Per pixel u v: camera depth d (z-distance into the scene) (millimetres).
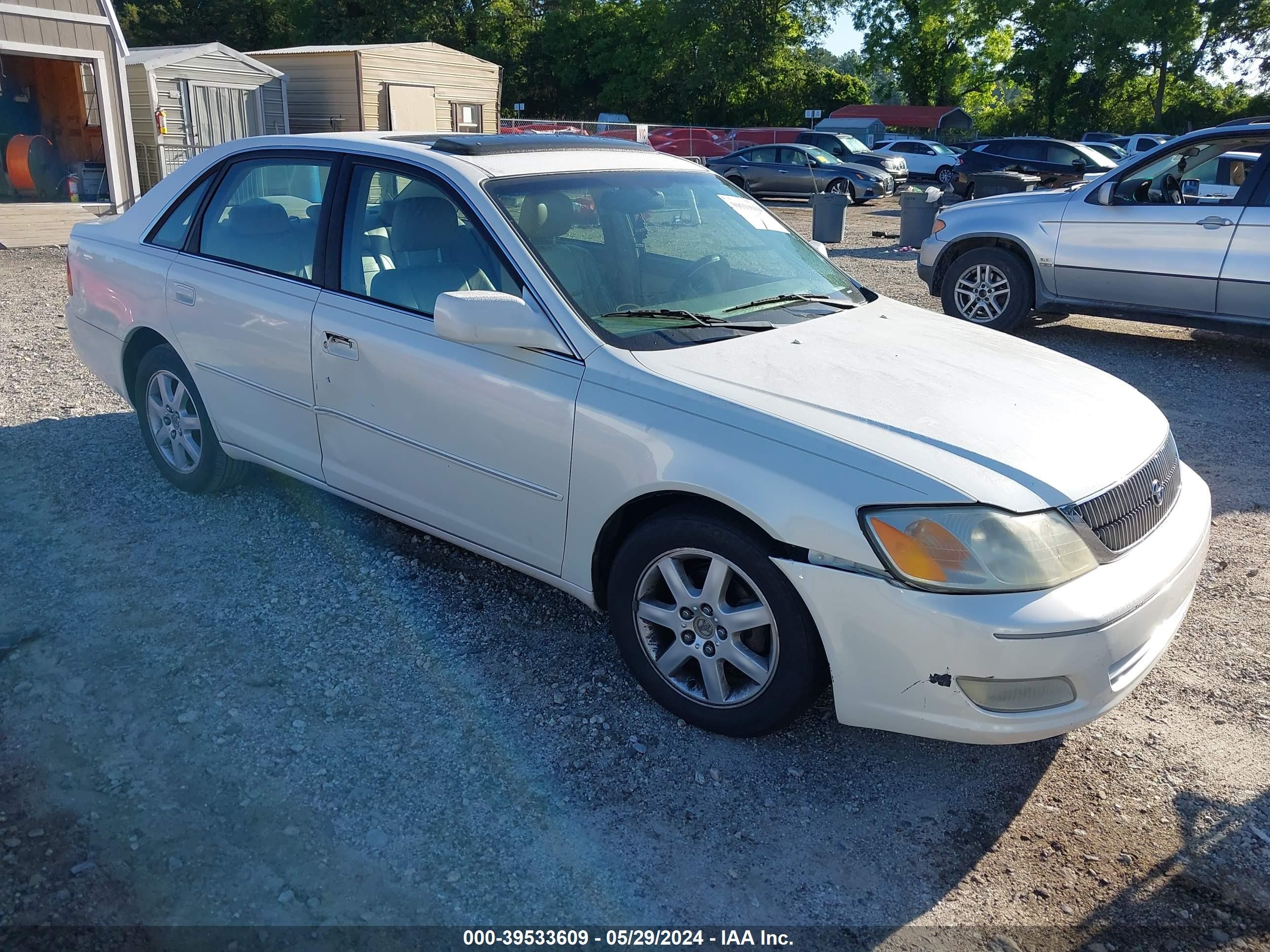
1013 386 3293
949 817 2879
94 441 5453
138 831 2637
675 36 50469
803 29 52719
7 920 2334
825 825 2822
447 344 3445
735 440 2879
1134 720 3365
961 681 2654
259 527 4453
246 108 19750
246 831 2662
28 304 9141
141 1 50656
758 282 3945
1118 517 2867
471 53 50719
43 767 2857
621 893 2543
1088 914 2553
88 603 3752
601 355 3174
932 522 2643
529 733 3137
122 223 4770
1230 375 7855
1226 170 9586
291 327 3895
